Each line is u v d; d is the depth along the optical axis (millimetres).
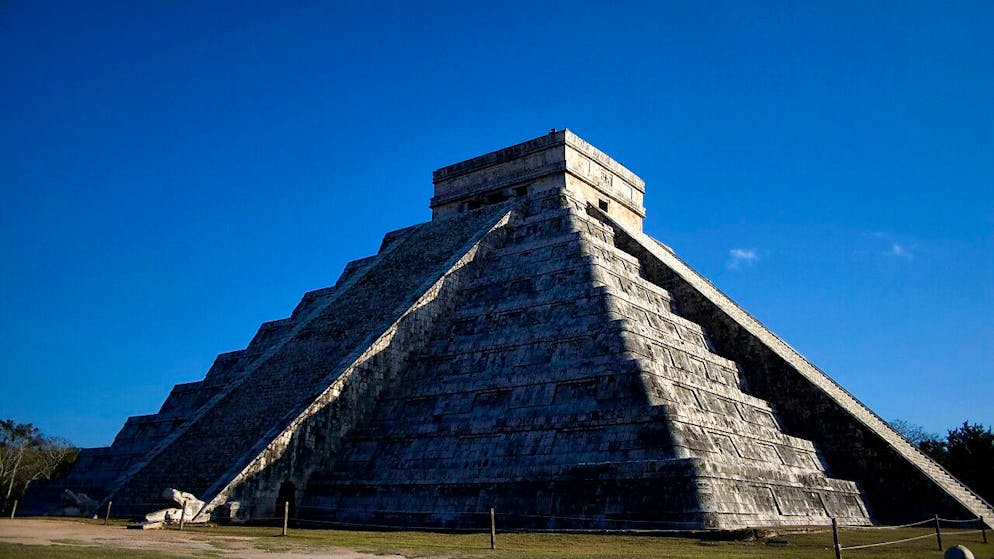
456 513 25672
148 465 32844
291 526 26438
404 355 33438
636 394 25750
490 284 35312
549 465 25281
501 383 28875
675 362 30094
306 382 33312
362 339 34156
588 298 30172
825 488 28141
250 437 31047
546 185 42875
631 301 31047
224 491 26703
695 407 27688
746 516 22969
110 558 14016
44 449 66312
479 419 28281
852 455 31828
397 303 35844
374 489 28125
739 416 30219
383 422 30859
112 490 32719
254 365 37031
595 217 41469
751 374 34844
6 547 14719
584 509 23453
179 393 44906
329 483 29109
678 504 21969
